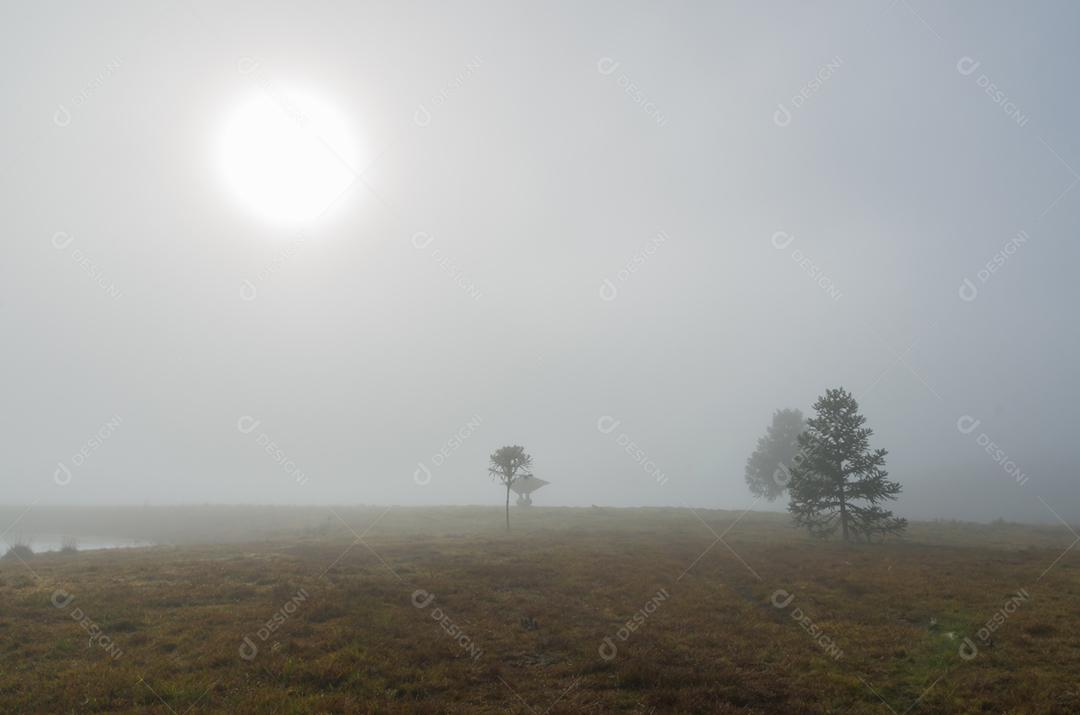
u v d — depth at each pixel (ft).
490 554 103.19
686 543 120.98
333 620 58.13
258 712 37.55
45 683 41.47
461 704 40.29
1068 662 47.85
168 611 60.70
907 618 61.62
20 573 83.97
